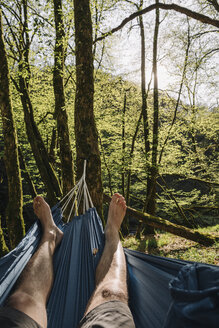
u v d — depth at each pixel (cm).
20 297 122
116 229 206
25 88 746
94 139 374
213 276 75
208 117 1262
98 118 1119
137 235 1125
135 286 140
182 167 1212
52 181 759
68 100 1033
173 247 845
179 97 1159
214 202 1428
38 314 116
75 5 385
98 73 1100
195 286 73
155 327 112
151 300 122
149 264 140
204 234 822
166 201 1275
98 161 370
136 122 1230
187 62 1116
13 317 104
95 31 838
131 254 164
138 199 1645
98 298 124
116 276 144
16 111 1012
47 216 204
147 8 480
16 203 533
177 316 66
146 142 1139
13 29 785
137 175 1561
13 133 521
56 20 560
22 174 1155
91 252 182
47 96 1024
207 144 1538
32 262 152
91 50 383
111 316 106
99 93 1095
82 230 209
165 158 1165
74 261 175
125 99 1213
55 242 189
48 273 149
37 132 777
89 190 362
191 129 1242
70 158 497
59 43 558
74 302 145
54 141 934
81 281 159
